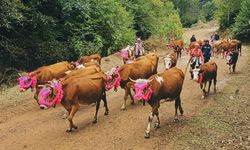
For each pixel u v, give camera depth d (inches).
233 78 789.9
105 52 1159.6
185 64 1034.7
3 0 768.9
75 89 460.1
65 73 594.2
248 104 563.2
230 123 474.0
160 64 1011.9
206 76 603.5
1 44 850.8
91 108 574.9
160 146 414.3
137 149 410.6
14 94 671.8
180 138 431.5
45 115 549.6
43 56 948.6
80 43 1015.0
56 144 434.6
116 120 509.4
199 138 426.9
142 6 1555.1
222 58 1137.4
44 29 951.6
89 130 474.6
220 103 572.7
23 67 928.9
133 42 1285.7
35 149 425.1
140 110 552.1
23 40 928.9
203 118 497.0
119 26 1224.2
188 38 2018.9
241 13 1766.7
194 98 618.2
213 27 3009.4
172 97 474.6
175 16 1839.3
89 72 534.3
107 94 664.4
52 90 457.1
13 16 789.2
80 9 1006.4
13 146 438.6
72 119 507.5
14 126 507.5
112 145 425.1
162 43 1441.9
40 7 985.5
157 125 469.7
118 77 552.4
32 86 583.2
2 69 860.0
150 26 1590.8
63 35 1050.7
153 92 440.1
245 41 1781.5
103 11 1152.2
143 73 585.0
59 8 1020.5
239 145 400.2
